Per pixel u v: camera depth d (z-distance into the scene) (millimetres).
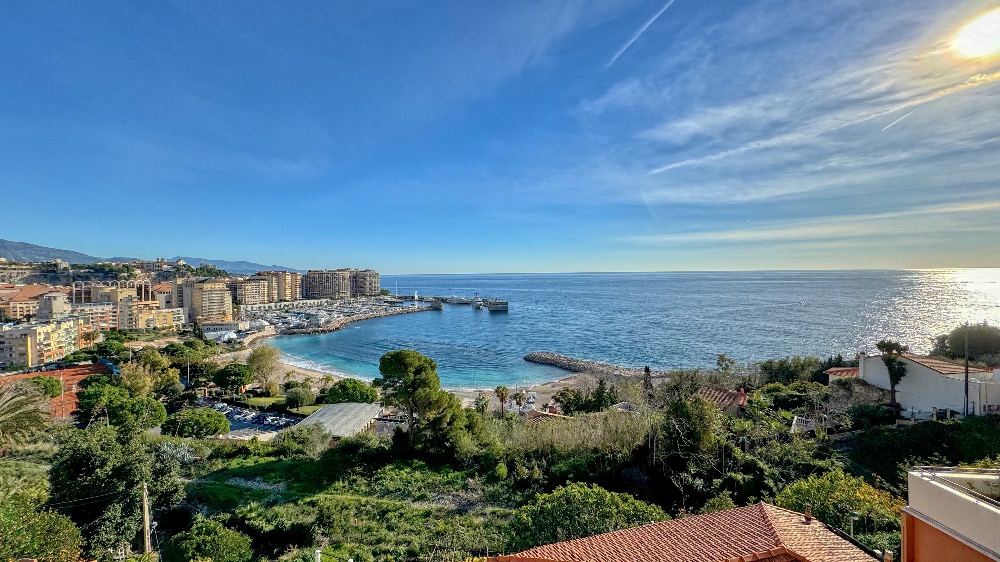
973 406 34875
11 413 26156
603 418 34656
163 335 148000
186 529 26562
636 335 135250
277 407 68812
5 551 17047
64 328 111562
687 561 12562
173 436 45062
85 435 26250
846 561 12508
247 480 32219
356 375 103688
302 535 24359
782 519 14711
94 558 22234
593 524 18297
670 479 28422
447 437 35344
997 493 8852
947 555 8602
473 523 24906
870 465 30281
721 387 51406
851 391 41375
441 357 117938
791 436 32406
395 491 29828
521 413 63250
